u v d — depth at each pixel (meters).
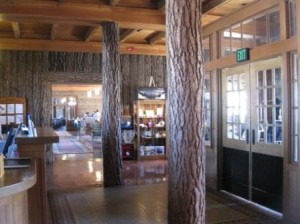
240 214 4.41
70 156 9.37
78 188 5.77
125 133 9.01
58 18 5.51
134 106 9.18
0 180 1.93
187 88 2.68
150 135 9.04
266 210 4.54
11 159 2.71
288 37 4.07
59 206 4.73
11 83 8.30
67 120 19.92
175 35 2.71
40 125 8.45
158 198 5.12
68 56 8.65
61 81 8.61
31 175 2.06
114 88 5.85
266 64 4.58
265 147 4.63
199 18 2.74
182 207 2.66
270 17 4.46
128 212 4.46
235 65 5.17
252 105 4.88
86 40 8.00
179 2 2.70
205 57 6.03
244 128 5.10
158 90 9.05
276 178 4.43
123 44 8.59
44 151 3.20
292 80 4.08
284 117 4.14
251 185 4.95
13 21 5.74
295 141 4.08
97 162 8.36
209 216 4.34
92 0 5.55
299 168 3.86
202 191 2.71
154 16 5.91
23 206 2.17
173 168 2.72
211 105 5.82
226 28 5.44
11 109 8.29
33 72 8.45
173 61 2.71
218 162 5.63
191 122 2.67
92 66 8.80
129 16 5.78
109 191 5.54
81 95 21.53
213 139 5.76
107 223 4.05
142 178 6.60
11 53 8.30
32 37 7.94
